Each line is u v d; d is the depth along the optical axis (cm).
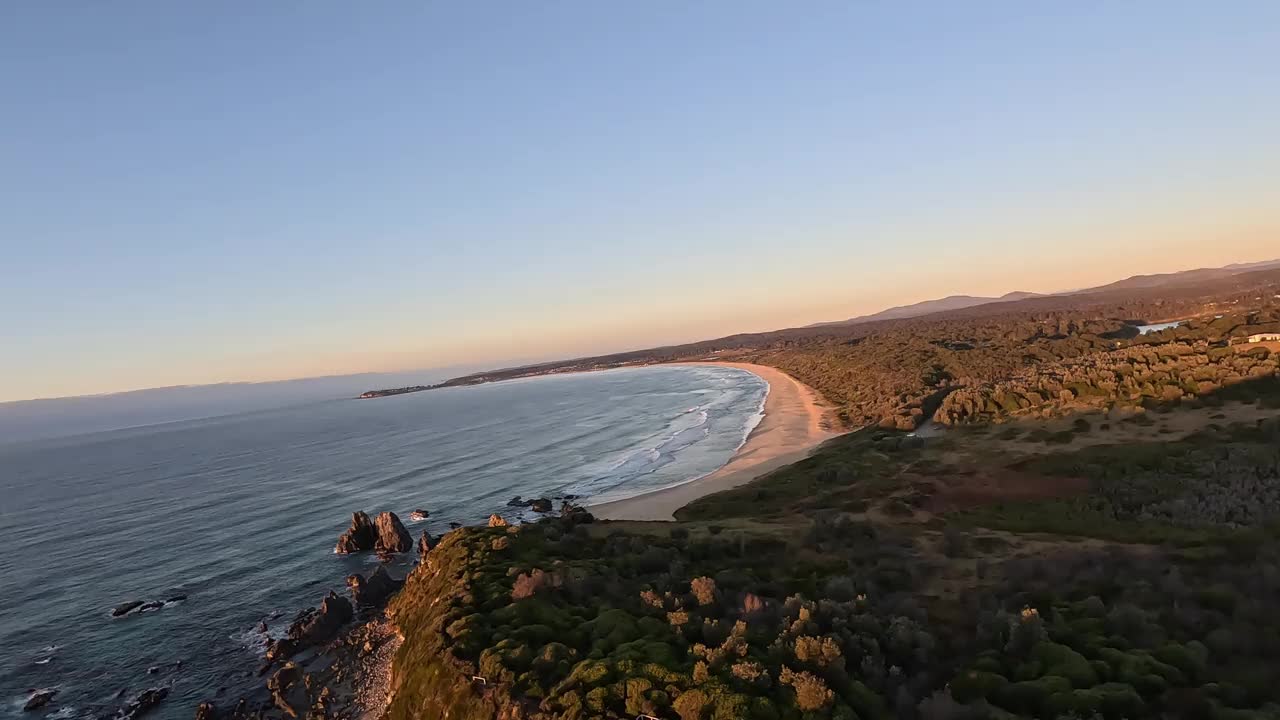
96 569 5625
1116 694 1521
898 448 6400
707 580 2622
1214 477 3878
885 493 4841
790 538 3762
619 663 1894
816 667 1811
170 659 3722
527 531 4031
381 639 3503
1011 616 2105
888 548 3359
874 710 1633
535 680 1936
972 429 6744
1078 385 6988
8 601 4906
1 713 3256
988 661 1827
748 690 1681
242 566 5409
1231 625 1847
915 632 2052
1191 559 2589
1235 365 6075
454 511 6981
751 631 2097
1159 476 4106
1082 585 2423
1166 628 1902
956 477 5006
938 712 1569
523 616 2445
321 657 3466
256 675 3412
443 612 2697
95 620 4381
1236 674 1594
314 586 4809
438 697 2094
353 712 2752
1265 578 2133
